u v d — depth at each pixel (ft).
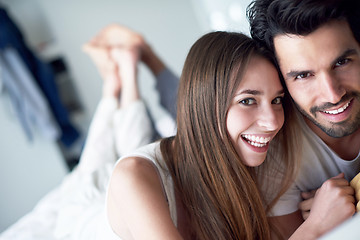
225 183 2.86
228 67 2.68
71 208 4.44
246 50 2.68
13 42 9.90
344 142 3.08
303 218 3.14
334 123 2.69
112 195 2.94
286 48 2.57
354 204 2.58
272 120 2.70
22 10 11.29
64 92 11.65
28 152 10.00
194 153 2.92
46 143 10.19
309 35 2.44
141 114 6.31
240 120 2.72
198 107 2.84
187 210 3.11
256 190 2.91
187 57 2.99
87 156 6.12
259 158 2.88
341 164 3.11
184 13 11.67
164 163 3.08
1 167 9.72
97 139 6.20
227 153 2.82
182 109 2.97
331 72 2.51
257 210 2.95
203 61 2.82
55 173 10.36
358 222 1.39
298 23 2.41
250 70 2.65
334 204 2.58
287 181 3.14
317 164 3.17
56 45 11.31
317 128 3.07
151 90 11.80
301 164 3.17
